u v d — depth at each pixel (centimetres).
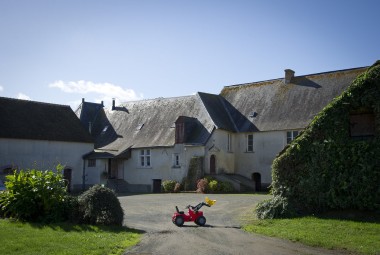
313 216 1675
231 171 3800
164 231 1445
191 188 3419
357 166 1695
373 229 1381
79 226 1420
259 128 3681
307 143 1809
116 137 4369
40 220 1505
